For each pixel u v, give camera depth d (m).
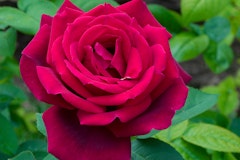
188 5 0.73
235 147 0.63
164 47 0.49
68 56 0.47
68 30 0.48
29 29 0.65
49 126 0.48
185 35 0.81
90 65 0.48
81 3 0.63
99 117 0.46
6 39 0.67
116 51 0.47
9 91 0.82
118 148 0.48
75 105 0.46
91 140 0.48
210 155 0.70
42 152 0.67
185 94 0.49
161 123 0.47
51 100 0.48
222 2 0.73
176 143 0.65
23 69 0.49
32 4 0.66
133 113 0.47
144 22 0.52
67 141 0.48
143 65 0.48
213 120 0.77
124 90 0.47
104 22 0.48
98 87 0.46
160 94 0.49
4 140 0.66
